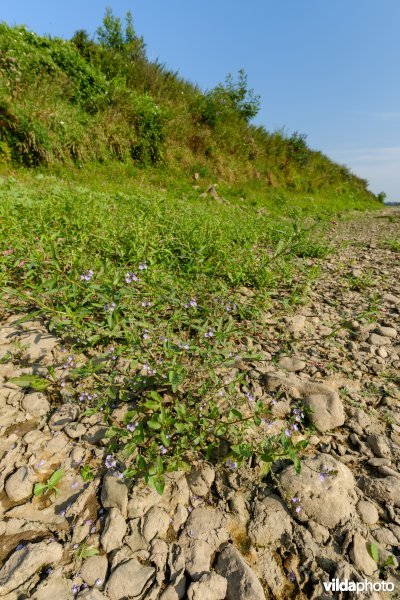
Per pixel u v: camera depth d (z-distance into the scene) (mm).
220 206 9727
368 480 1626
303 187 17250
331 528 1438
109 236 3602
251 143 15914
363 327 3127
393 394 2244
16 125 8070
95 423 1807
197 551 1312
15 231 3248
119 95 11219
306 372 2426
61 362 2186
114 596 1179
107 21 13836
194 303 2500
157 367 1990
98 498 1482
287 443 1552
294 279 4242
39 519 1397
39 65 10031
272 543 1381
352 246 6836
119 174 9859
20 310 2678
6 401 1898
